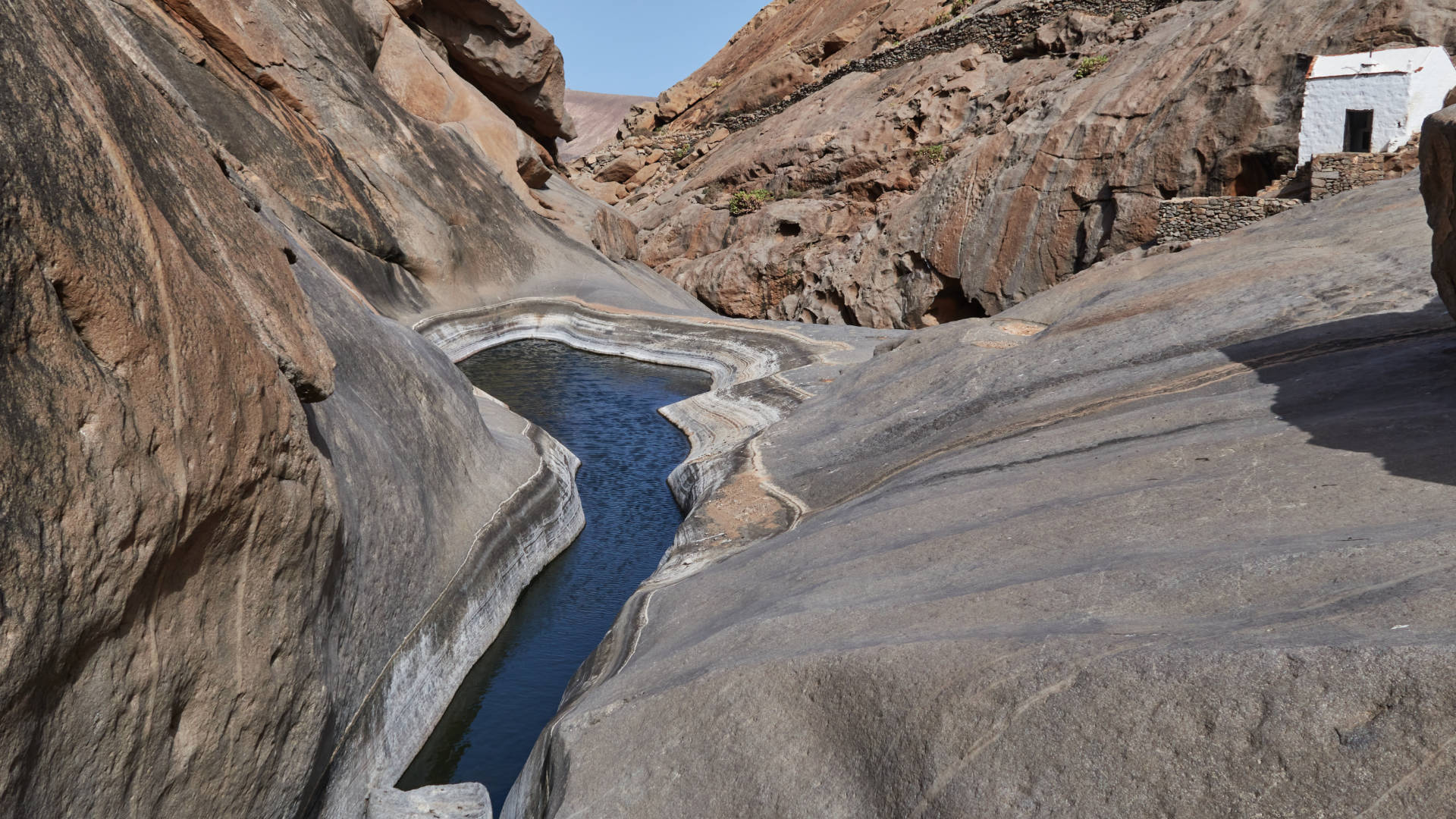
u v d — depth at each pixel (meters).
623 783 7.58
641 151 69.56
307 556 7.99
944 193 39.78
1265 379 11.85
